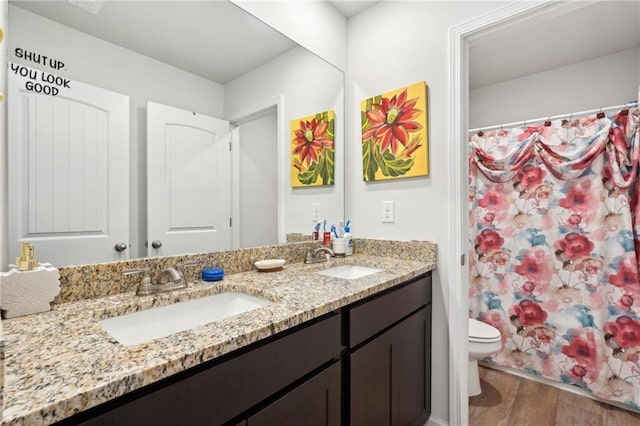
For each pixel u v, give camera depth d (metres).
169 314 0.98
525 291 2.21
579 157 1.98
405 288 1.37
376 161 1.79
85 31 0.97
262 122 1.51
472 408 1.83
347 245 1.78
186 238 1.23
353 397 1.07
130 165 1.07
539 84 2.59
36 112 0.87
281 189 1.60
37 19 0.88
